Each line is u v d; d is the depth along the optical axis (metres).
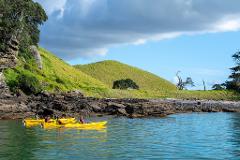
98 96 127.12
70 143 41.78
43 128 54.44
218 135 50.06
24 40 120.44
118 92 135.75
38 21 126.50
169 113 83.62
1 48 83.62
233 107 105.50
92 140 44.19
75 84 132.12
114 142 42.94
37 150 37.38
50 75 130.75
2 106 70.44
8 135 47.34
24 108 72.38
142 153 36.56
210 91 159.50
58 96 95.56
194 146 40.84
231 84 168.12
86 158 34.12
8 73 107.38
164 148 39.47
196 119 73.56
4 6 100.06
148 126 59.44
